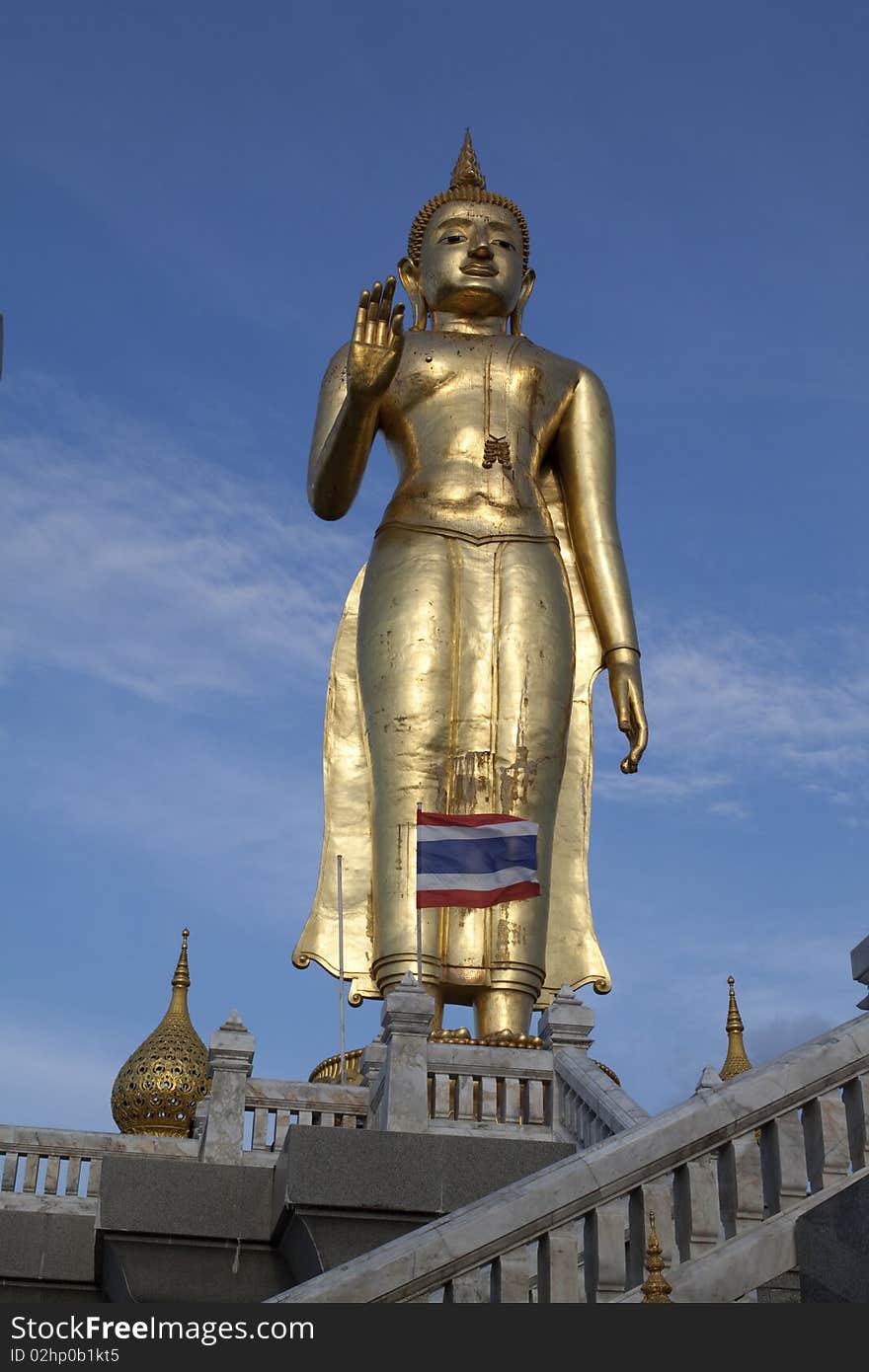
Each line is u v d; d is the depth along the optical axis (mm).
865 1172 10422
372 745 24578
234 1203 16297
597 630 26031
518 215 28734
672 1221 10312
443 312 28078
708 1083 15602
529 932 23516
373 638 24891
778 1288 10000
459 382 26406
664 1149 10312
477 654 24750
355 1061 21672
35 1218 17656
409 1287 9609
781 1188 10414
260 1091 18672
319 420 26484
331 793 25641
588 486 26672
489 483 25734
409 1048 18234
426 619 24641
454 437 26047
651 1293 9281
